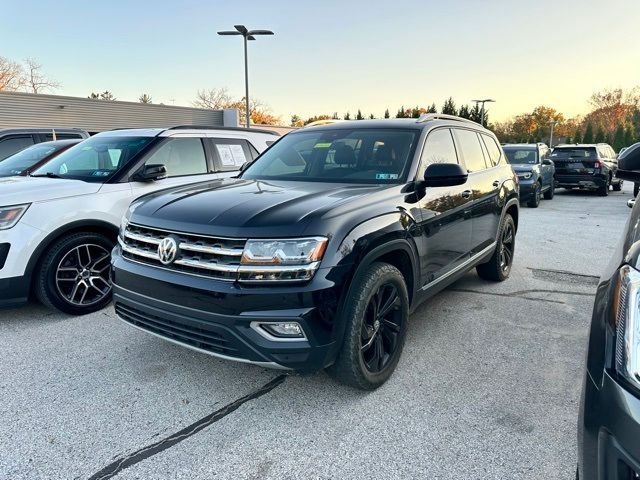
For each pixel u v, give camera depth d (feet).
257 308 8.16
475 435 8.47
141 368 11.05
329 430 8.67
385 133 12.84
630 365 4.72
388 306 10.06
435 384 10.27
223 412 9.27
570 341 12.46
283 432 8.63
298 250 8.21
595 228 30.25
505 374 10.70
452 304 15.34
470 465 7.70
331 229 8.57
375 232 9.34
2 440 8.40
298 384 10.32
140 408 9.42
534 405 9.41
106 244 14.87
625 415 4.57
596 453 4.90
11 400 9.69
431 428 8.70
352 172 12.05
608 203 45.75
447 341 12.49
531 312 14.61
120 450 8.16
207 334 8.65
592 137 230.89
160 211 9.70
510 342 12.42
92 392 10.01
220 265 8.42
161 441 8.40
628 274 5.14
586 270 19.52
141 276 9.34
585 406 5.17
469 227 13.96
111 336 12.87
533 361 11.32
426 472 7.55
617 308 5.13
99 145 17.71
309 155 13.10
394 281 9.95
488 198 15.29
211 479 7.45
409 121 13.39
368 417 9.05
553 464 7.70
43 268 13.66
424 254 11.27
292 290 8.14
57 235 13.79
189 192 10.78
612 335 5.08
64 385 10.29
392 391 9.99
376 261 9.90
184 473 7.59
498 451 8.03
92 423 8.93
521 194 40.73
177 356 11.66
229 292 8.20
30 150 23.65
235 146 20.30
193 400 9.71
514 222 18.52
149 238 9.50
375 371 9.86
